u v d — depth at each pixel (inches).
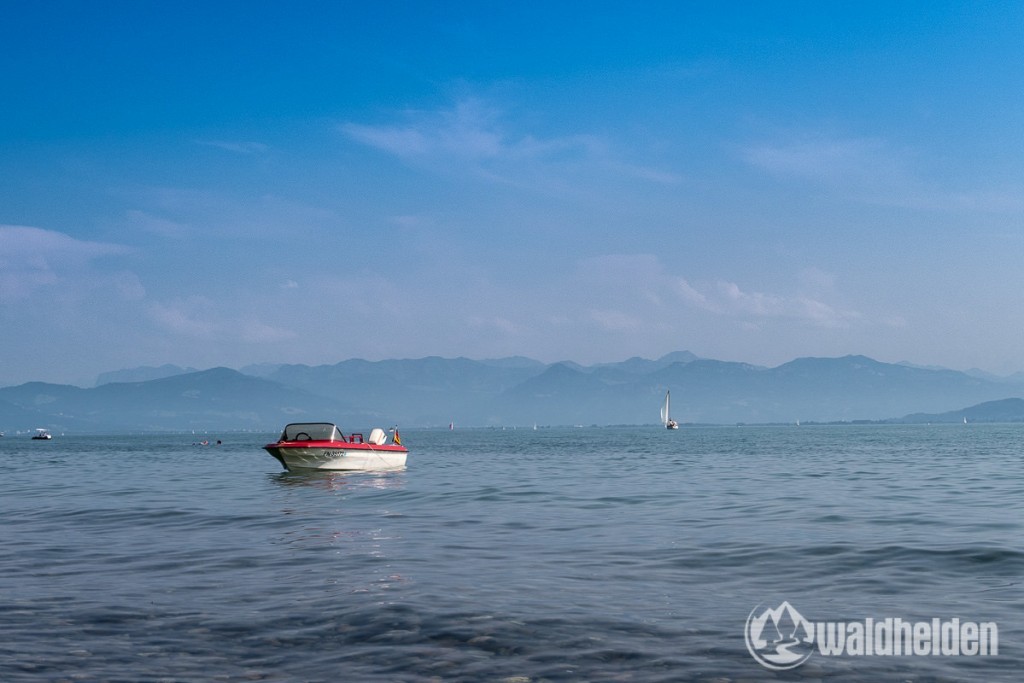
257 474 1957.4
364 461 1918.1
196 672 372.5
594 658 391.5
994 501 1093.8
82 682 358.0
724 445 4394.7
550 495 1274.6
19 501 1247.5
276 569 624.1
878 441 4950.8
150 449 4960.6
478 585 556.7
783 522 889.5
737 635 430.6
